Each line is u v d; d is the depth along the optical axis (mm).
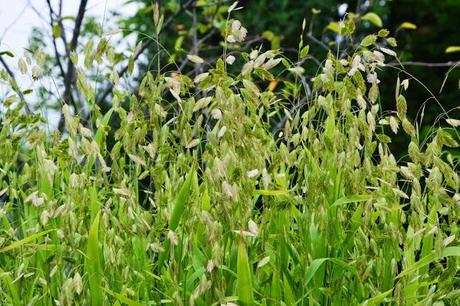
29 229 2670
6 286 2705
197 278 2576
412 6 10477
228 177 2312
